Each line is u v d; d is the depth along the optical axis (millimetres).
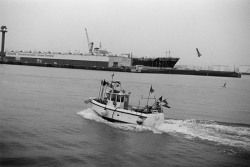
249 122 37312
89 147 22719
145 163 20266
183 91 84938
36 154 20562
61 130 27016
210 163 20594
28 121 29859
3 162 19016
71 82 88000
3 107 37000
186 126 30344
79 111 36969
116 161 20297
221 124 33125
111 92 31750
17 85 68438
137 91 74688
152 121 28438
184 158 21406
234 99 69812
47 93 56219
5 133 24938
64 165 19156
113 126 28906
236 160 21266
